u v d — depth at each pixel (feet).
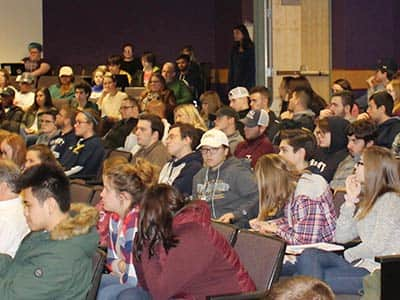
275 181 17.24
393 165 15.07
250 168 20.03
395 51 37.60
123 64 43.14
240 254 13.75
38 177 12.23
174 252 12.46
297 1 36.91
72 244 12.00
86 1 48.19
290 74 36.88
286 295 7.03
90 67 47.73
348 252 15.25
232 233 14.05
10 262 12.66
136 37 47.85
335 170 20.93
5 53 47.73
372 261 14.94
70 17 48.32
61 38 48.39
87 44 48.24
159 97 31.60
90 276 12.19
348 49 37.14
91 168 26.76
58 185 12.23
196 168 20.52
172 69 35.86
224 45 45.80
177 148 20.86
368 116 22.97
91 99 37.47
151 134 23.21
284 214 17.33
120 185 14.75
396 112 24.75
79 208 12.61
